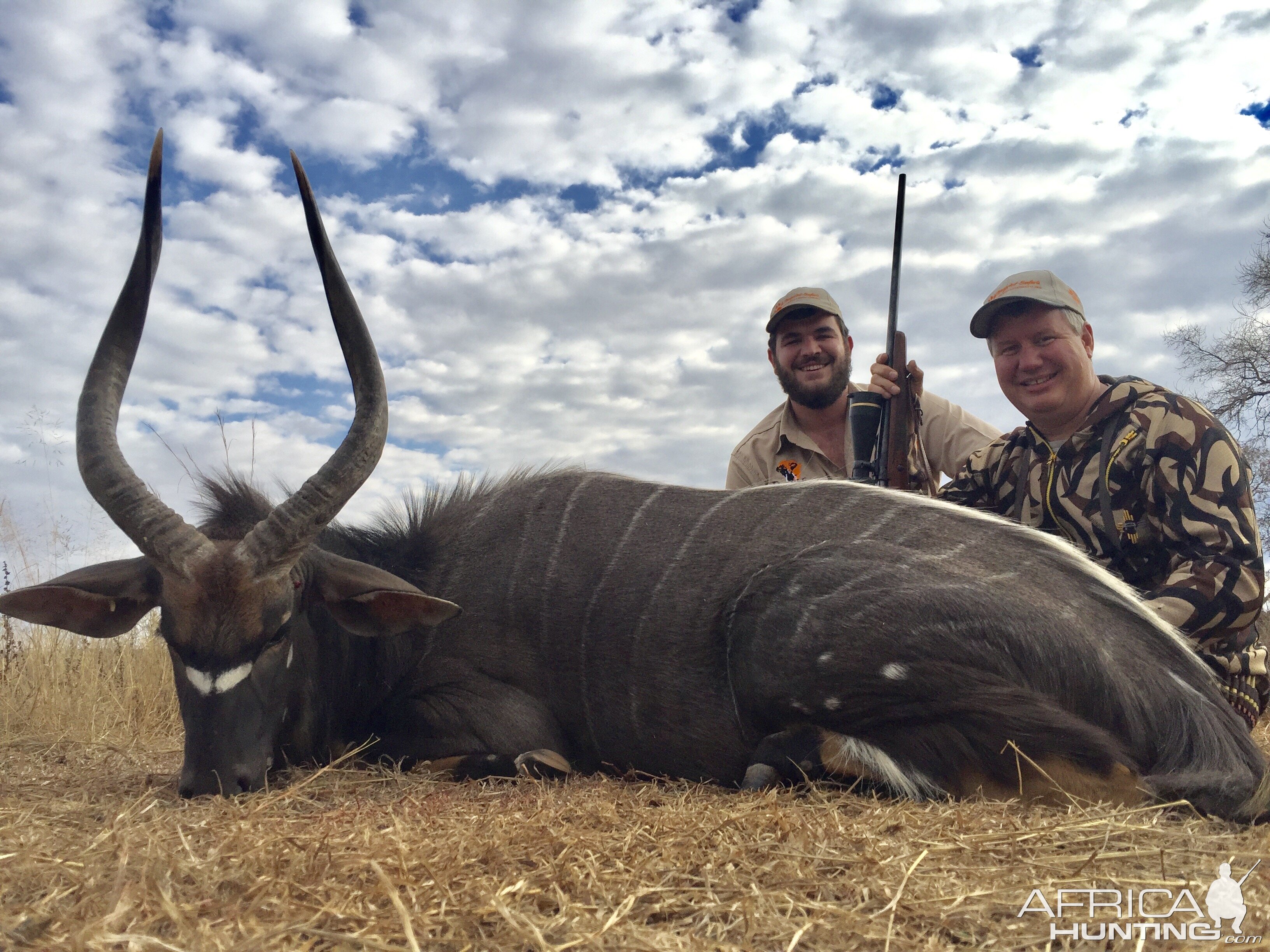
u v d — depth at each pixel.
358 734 1.61
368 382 1.42
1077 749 1.19
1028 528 1.45
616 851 0.93
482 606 1.62
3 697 2.10
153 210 1.41
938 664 1.28
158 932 0.71
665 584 1.51
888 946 0.70
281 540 1.33
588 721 1.55
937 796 1.23
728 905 0.78
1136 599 1.36
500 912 0.72
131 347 1.43
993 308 1.77
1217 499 1.50
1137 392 1.65
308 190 1.42
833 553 1.42
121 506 1.32
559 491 1.71
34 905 0.74
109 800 1.24
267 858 0.87
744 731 1.42
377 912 0.75
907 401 2.09
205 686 1.32
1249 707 1.51
